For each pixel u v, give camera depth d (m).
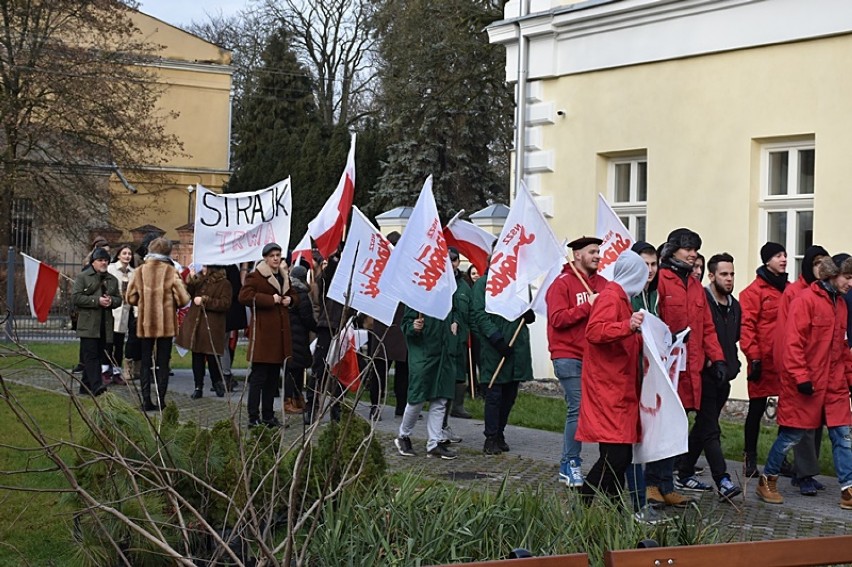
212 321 13.80
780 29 14.01
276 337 11.30
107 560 5.45
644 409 7.03
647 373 6.97
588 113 16.53
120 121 32.84
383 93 34.00
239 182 42.03
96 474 5.61
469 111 31.78
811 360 8.81
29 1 31.66
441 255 10.09
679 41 15.20
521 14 17.47
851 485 8.75
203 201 13.75
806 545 4.10
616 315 7.05
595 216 16.50
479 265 12.91
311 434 4.51
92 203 34.12
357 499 5.76
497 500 5.78
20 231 33.81
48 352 20.38
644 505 6.99
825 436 12.02
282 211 14.09
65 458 9.04
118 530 5.47
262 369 11.38
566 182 16.89
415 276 10.04
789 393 8.88
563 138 16.92
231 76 48.00
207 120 47.16
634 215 16.20
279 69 46.56
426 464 10.15
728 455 10.95
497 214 18.44
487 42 27.89
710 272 9.55
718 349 8.97
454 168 35.28
